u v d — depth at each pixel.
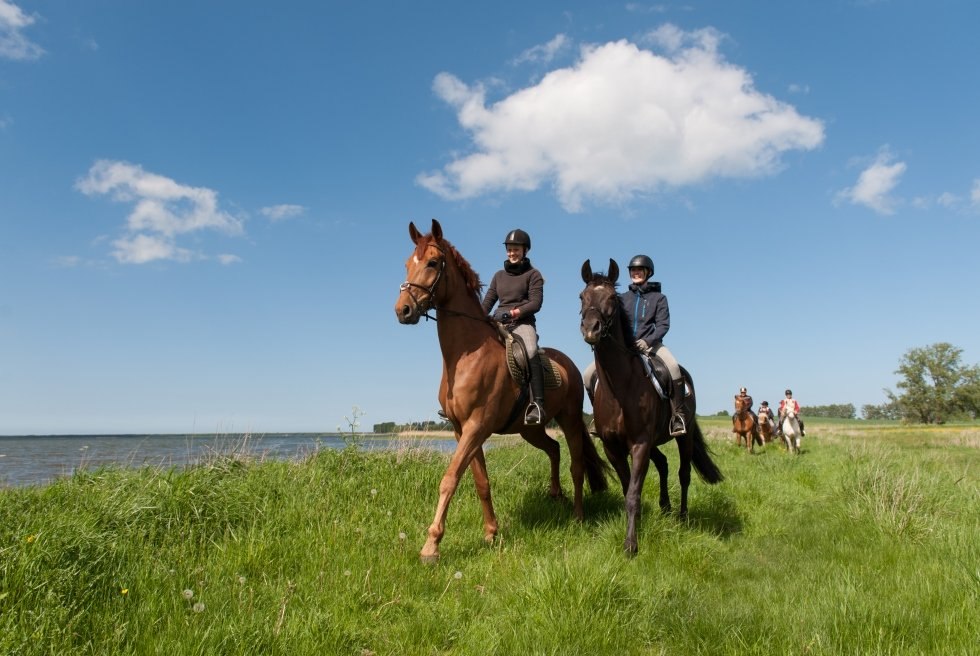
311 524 5.06
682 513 6.37
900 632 3.21
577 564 3.84
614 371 5.38
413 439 9.00
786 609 3.64
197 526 4.66
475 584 4.22
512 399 5.50
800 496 8.45
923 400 68.88
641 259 6.36
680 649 3.27
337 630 3.22
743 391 19.42
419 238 5.35
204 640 2.86
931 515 6.05
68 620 2.99
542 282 6.18
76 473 5.23
